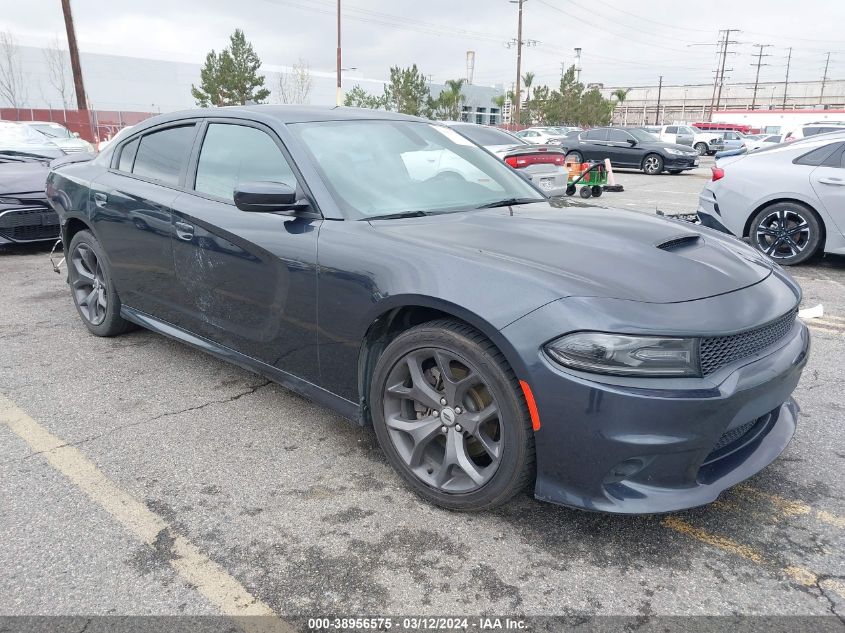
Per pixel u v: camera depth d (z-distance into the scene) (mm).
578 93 59125
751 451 2381
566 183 10734
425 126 3605
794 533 2336
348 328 2572
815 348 4281
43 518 2414
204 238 3164
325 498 2557
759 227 6676
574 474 2111
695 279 2268
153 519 2416
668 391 1989
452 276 2266
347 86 65125
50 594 2021
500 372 2168
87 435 3078
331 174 2887
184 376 3801
